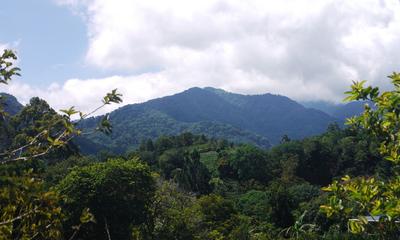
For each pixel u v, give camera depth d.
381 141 4.37
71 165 27.50
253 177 83.75
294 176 84.00
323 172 92.56
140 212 22.20
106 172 22.06
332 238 18.23
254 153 86.06
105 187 21.64
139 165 23.41
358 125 4.50
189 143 123.06
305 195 61.91
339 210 4.08
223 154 95.31
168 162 89.31
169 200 24.75
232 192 74.00
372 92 4.11
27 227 4.45
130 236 21.88
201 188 73.94
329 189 4.22
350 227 3.95
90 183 21.62
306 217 46.62
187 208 24.62
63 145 4.52
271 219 51.53
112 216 21.75
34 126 4.75
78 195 21.09
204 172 76.94
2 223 4.19
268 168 88.06
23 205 4.42
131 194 22.19
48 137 4.41
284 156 94.19
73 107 4.58
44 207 4.43
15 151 4.37
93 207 21.33
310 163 93.25
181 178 74.06
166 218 23.28
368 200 3.89
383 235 3.89
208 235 25.02
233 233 32.41
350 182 4.24
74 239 21.12
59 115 4.55
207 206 35.75
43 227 4.46
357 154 86.88
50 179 24.92
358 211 4.02
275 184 61.41
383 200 3.92
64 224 20.48
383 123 4.12
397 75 4.02
